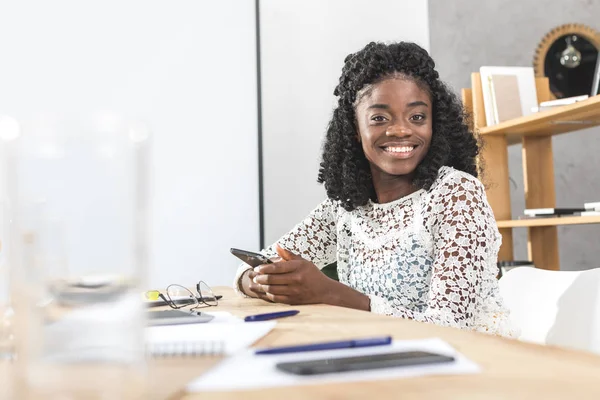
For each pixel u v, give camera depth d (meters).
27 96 3.18
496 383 0.47
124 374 0.40
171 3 3.37
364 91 1.52
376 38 3.78
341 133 1.64
